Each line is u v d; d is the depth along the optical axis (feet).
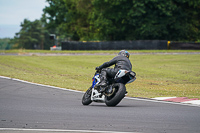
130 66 113.19
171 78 240.94
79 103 120.47
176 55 459.32
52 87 176.35
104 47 542.98
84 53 496.23
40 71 275.18
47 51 524.93
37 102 119.75
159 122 79.61
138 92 164.96
